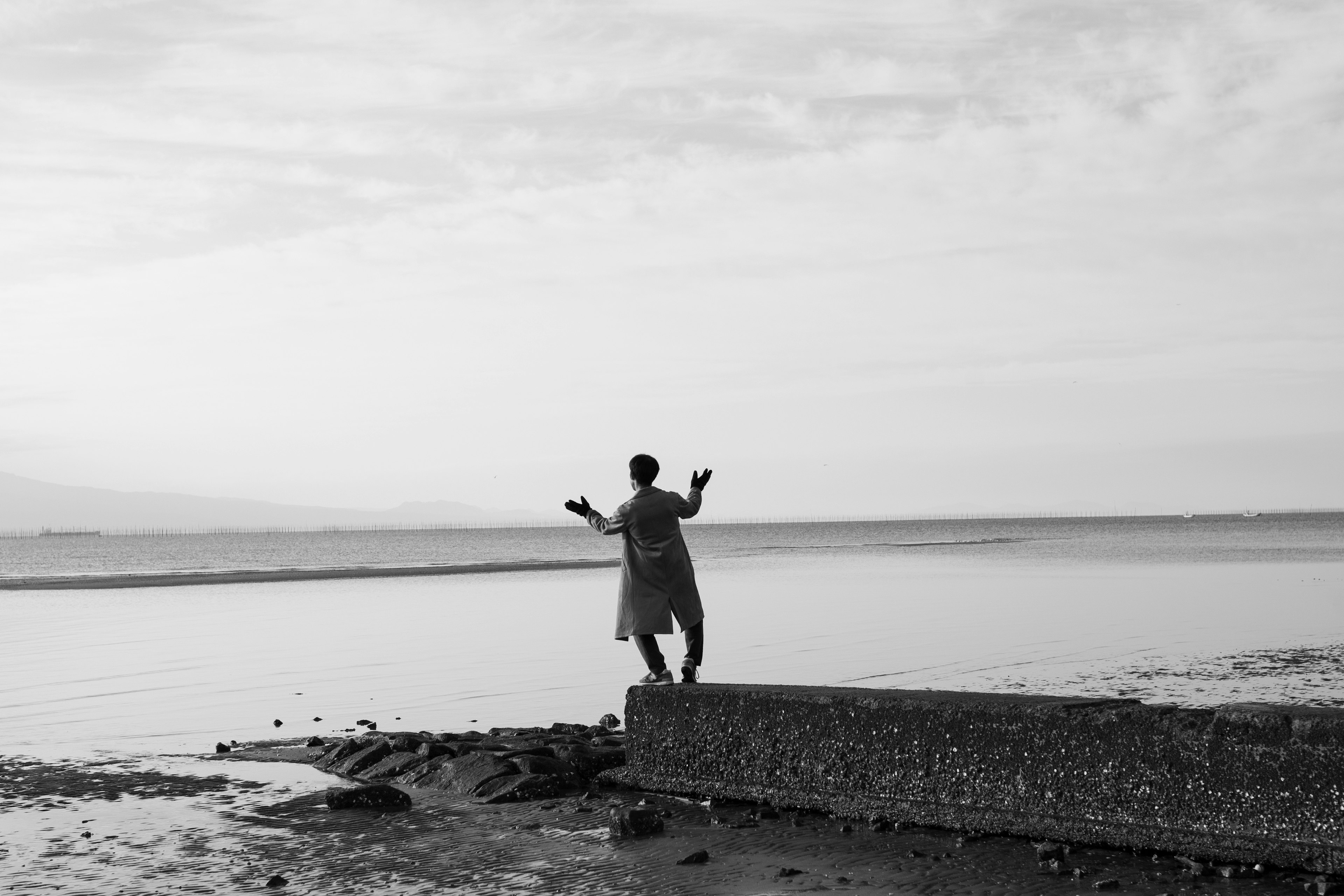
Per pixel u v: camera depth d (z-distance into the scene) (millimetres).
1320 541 94438
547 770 8375
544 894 5578
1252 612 25906
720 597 34188
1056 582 39344
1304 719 5418
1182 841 5766
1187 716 5836
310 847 6602
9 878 5961
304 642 22344
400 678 16797
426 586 44344
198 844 6703
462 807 7746
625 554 8969
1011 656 18016
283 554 124812
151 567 80125
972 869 5797
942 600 31297
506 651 20328
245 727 12523
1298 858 5375
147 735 11984
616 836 6730
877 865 5945
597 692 15148
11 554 144125
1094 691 14227
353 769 9250
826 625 24016
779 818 7145
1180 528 193500
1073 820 6156
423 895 5586
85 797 8219
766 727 7500
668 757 8062
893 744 6891
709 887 5625
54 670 18141
